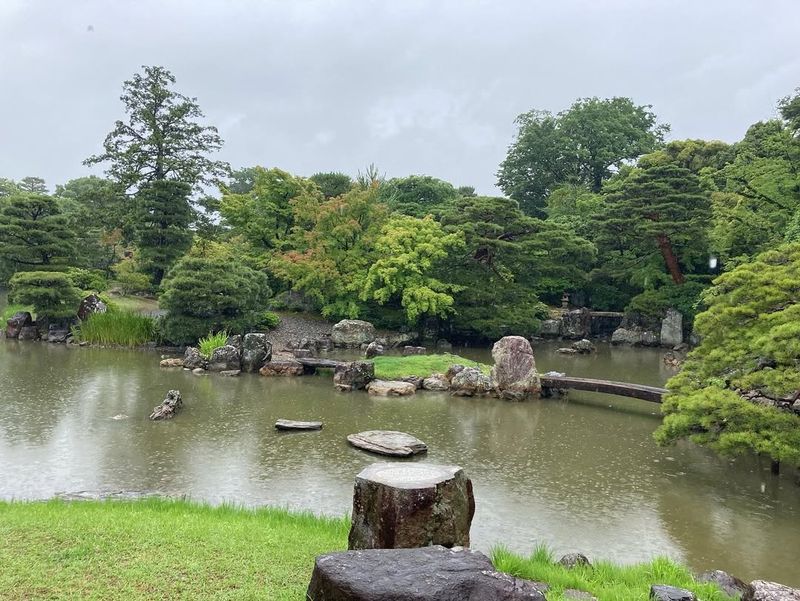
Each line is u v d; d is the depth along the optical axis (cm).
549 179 7156
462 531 739
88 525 857
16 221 3853
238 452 1620
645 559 1060
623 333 4338
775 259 1708
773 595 630
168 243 4491
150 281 4509
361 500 739
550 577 834
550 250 4169
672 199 4103
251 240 4866
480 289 3991
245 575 714
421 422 2020
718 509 1316
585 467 1595
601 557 1063
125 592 649
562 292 5219
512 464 1605
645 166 5266
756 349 1523
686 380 1697
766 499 1382
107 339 3472
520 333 4122
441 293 3922
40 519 888
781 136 3756
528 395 2439
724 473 1569
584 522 1229
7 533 813
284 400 2273
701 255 4372
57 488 1305
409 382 2594
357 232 4366
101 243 5175
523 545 1105
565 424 2048
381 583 470
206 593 657
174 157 4603
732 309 1603
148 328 3500
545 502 1336
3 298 5319
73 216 4612
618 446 1798
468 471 1535
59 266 3947
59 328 3653
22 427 1786
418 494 699
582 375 3062
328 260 4175
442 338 4238
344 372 2523
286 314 4328
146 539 810
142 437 1728
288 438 1770
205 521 932
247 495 1302
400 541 691
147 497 1163
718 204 3884
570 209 6028
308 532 930
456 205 4350
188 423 1903
